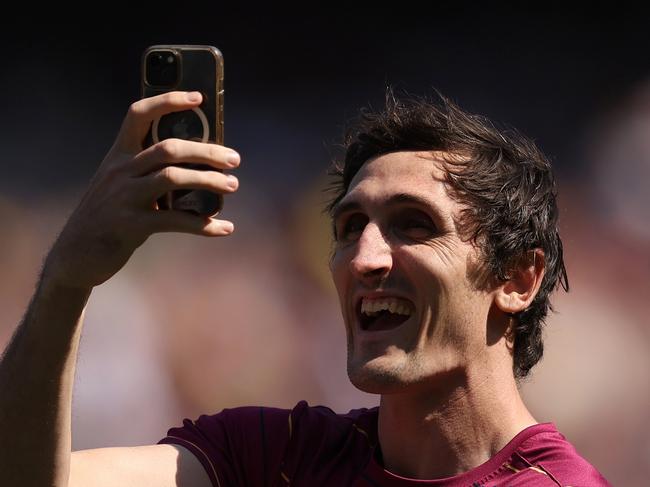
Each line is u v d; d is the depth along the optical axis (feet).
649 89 130.41
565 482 25.44
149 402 110.63
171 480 27.37
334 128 136.46
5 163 135.33
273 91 139.33
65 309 22.95
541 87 132.98
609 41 132.26
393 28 139.13
